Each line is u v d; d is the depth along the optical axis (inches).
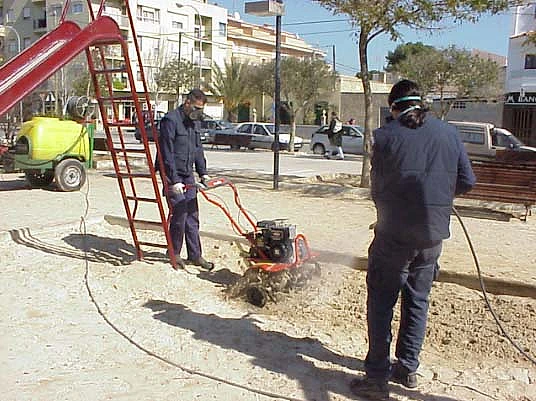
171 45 2500.0
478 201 502.3
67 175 557.6
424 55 1647.4
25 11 2780.5
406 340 181.3
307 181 701.9
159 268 294.7
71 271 293.4
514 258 310.5
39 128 548.1
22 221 402.9
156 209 450.9
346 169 935.0
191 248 302.0
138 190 573.3
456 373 197.5
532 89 1676.9
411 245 169.8
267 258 261.0
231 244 344.5
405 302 181.6
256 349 210.4
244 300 262.8
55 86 1210.0
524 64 1701.5
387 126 172.1
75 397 173.5
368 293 178.2
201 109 289.3
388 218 169.5
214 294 269.7
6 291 265.4
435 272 187.9
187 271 295.7
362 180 635.5
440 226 169.3
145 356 203.6
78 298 259.1
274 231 259.3
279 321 240.8
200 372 190.9
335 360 202.8
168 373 190.9
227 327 230.4
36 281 279.0
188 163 292.0
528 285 253.3
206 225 388.5
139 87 2187.5
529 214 461.7
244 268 306.8
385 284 174.7
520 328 229.6
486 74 1594.5
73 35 261.1
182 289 273.3
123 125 293.3
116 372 190.9
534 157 658.2
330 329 234.5
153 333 222.8
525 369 202.7
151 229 380.5
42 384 181.3
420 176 165.9
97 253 327.3
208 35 2711.6
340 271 292.0
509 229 401.7
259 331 227.5
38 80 242.1
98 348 209.0
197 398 174.2
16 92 233.5
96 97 298.0
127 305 252.1
